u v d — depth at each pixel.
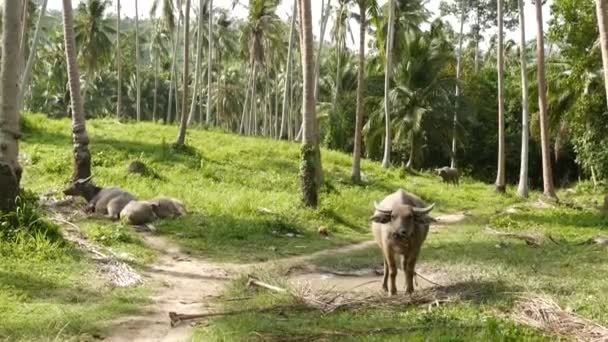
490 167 44.62
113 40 64.50
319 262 12.02
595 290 8.84
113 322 7.56
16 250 10.09
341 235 15.66
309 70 17.67
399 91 37.59
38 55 54.56
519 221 18.72
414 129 36.25
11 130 11.34
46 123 26.27
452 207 23.47
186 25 24.45
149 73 65.06
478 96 44.12
